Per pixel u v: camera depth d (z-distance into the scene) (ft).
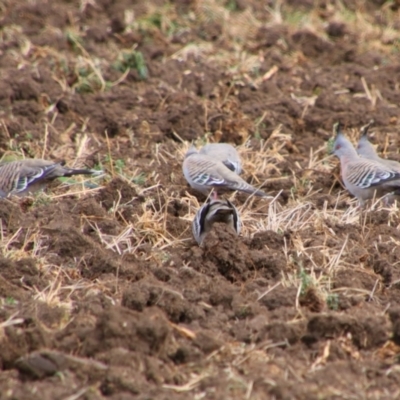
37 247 90.58
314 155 125.59
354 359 73.15
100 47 170.09
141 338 71.31
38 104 138.92
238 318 79.10
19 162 108.88
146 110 140.26
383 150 128.26
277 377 68.74
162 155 123.34
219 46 171.12
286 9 194.18
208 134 130.21
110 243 94.22
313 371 70.54
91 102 141.38
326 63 169.07
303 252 90.84
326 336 74.79
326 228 98.22
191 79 149.89
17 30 174.09
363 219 102.06
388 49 176.86
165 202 105.60
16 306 78.28
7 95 139.23
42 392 65.46
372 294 83.71
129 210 102.42
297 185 114.01
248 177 117.08
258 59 164.96
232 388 67.21
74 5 192.03
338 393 67.05
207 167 109.40
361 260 90.58
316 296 80.18
